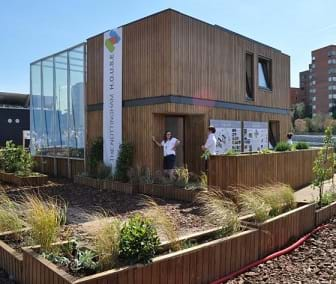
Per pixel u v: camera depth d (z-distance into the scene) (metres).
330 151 8.90
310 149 13.52
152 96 12.38
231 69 14.61
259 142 16.28
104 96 13.97
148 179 11.59
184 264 4.46
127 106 13.23
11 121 30.69
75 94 15.72
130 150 12.88
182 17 12.29
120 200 10.37
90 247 4.49
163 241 4.83
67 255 4.54
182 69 12.25
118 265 4.04
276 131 18.11
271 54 17.30
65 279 3.65
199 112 12.97
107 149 13.80
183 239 4.97
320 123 51.19
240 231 5.51
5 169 15.12
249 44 15.77
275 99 17.62
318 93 84.56
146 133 12.60
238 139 14.97
